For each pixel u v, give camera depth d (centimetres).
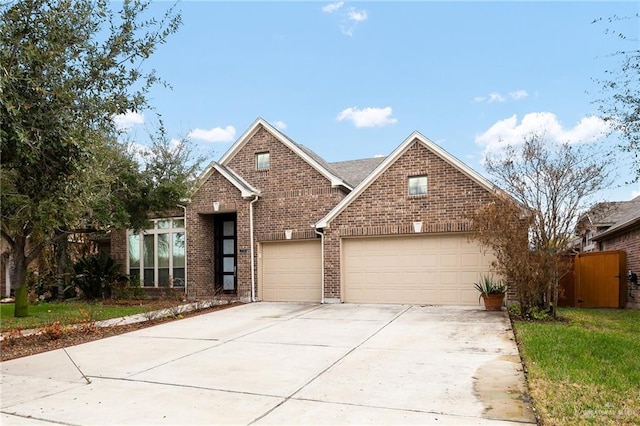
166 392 618
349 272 1573
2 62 556
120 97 681
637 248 1497
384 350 841
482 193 1409
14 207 845
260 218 1769
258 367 740
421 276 1484
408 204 1493
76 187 681
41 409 564
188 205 1836
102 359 827
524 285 1203
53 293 1964
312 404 556
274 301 1703
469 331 1007
